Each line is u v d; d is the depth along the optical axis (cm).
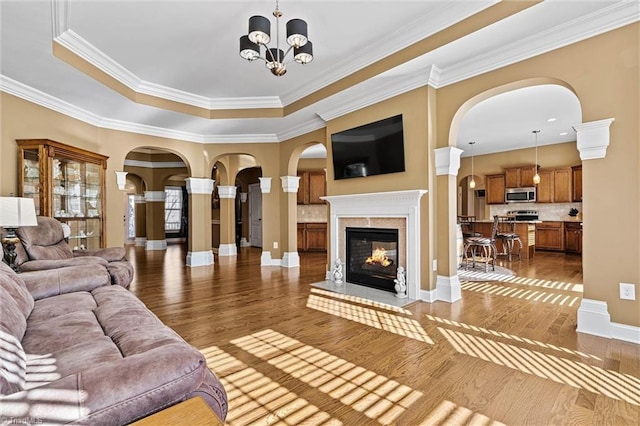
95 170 463
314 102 448
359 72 382
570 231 745
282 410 168
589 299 265
